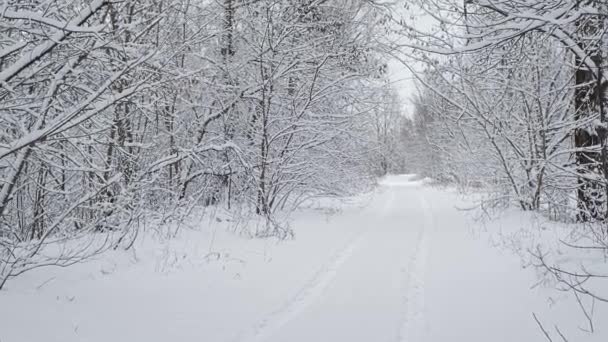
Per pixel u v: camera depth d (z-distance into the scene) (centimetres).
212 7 1052
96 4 533
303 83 1351
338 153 1573
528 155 1343
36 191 913
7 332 441
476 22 739
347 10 1330
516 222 1209
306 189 1556
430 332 502
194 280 686
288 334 499
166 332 492
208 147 1038
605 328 455
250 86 1238
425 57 822
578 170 1087
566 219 1268
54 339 445
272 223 1104
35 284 578
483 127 1326
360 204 2019
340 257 902
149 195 1029
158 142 1150
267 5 1186
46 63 597
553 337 469
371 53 1338
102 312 528
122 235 743
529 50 798
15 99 614
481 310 561
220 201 1448
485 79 1203
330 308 586
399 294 644
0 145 507
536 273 650
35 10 589
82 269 655
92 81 695
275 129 1392
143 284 645
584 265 643
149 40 833
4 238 602
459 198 2158
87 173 795
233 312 565
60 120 527
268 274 747
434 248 972
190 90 1126
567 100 1245
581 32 727
